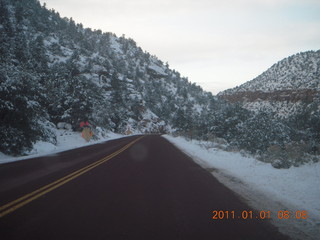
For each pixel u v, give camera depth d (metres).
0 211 5.34
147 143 32.06
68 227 4.47
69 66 68.19
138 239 4.00
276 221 4.89
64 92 40.06
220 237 4.12
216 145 24.47
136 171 10.76
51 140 26.75
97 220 4.83
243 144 20.86
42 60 55.78
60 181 8.59
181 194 6.91
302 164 11.16
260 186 7.92
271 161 12.80
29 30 130.88
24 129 18.94
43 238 4.01
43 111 26.34
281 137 20.55
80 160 14.59
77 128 39.28
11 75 19.09
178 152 20.11
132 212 5.34
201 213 5.30
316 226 4.66
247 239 4.07
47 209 5.50
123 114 82.75
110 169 11.27
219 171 10.91
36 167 11.87
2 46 26.30
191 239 4.04
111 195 6.75
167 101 190.00
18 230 4.32
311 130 22.56
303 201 6.20
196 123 49.47
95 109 48.88
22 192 7.03
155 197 6.58
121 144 29.70
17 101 18.41
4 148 17.41
